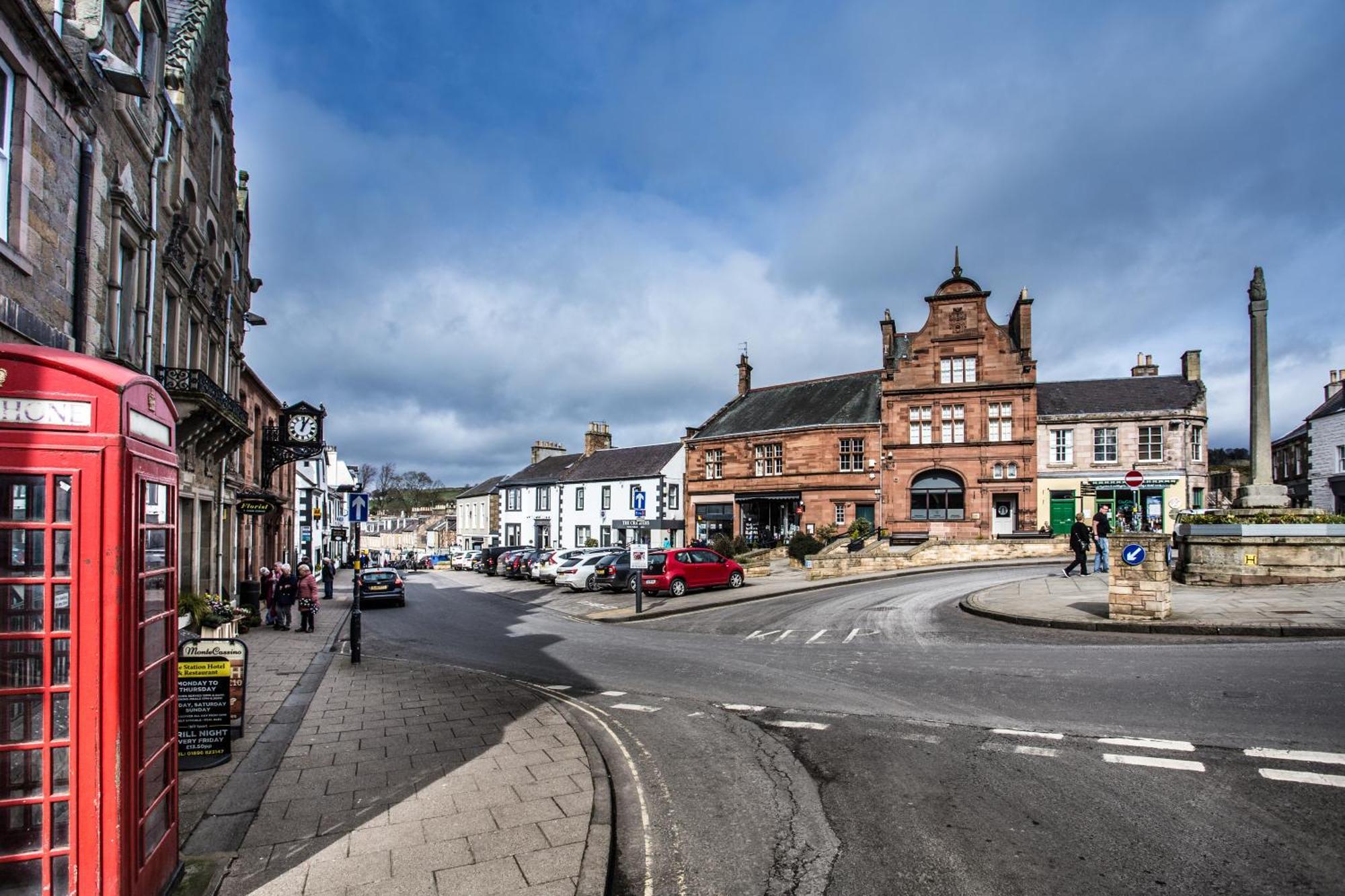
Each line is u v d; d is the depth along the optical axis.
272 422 26.39
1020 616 14.20
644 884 4.71
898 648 12.60
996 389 37.59
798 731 7.93
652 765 7.05
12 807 3.63
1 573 3.65
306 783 6.49
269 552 27.69
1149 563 12.80
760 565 30.64
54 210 8.74
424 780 6.51
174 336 14.70
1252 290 17.50
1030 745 6.93
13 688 3.64
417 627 19.77
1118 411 36.56
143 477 4.12
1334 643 10.58
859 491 40.22
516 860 4.86
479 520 72.19
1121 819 5.25
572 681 11.35
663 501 51.47
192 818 5.70
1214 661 9.82
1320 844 4.78
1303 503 43.34
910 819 5.48
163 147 13.24
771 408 47.69
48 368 3.72
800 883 4.61
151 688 4.31
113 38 10.38
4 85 7.68
